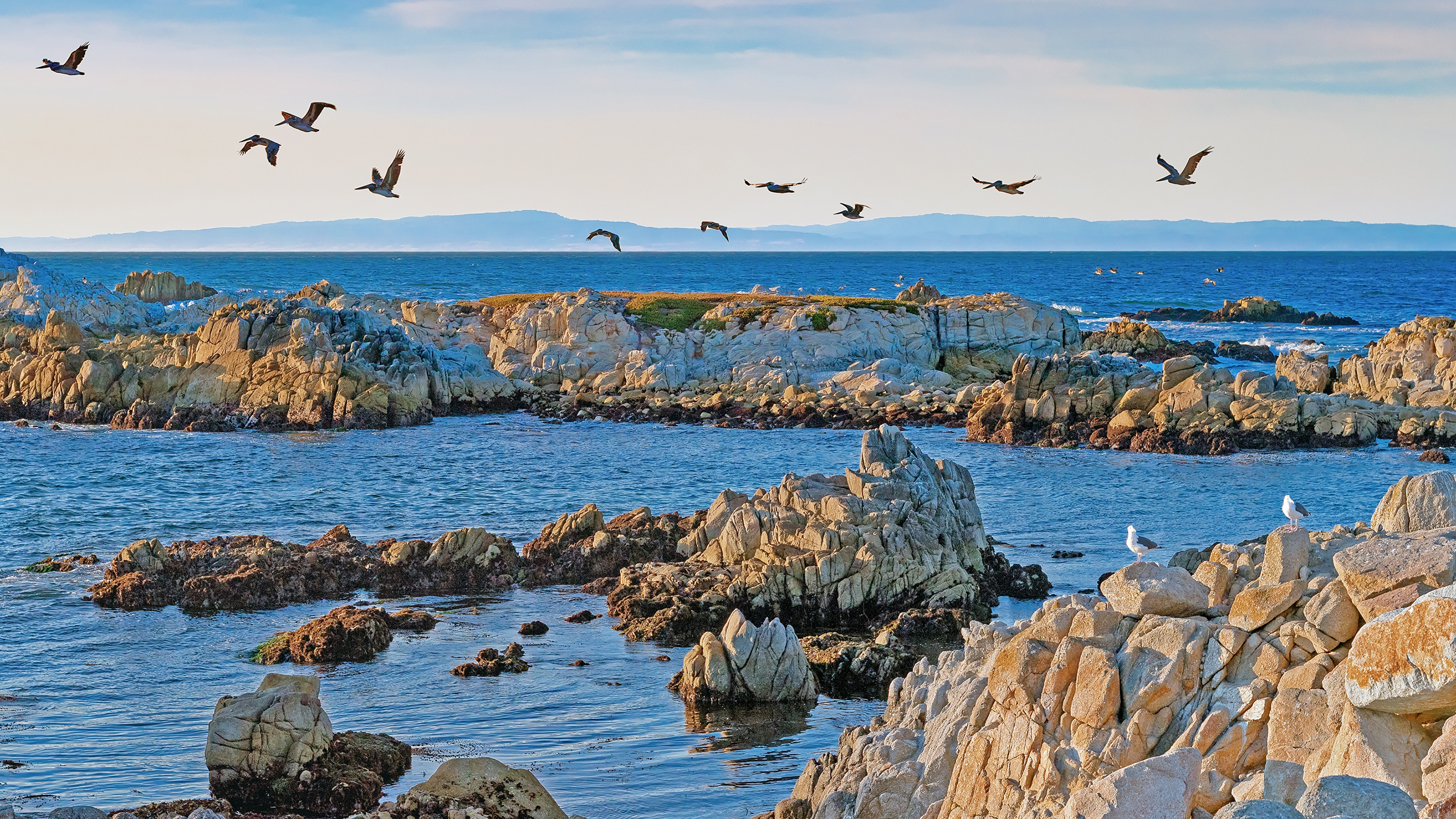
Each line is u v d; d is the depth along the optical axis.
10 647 39.09
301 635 38.88
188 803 25.56
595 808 26.98
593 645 40.38
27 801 26.80
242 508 62.66
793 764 29.95
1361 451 80.38
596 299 123.06
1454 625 12.91
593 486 69.94
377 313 119.38
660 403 100.50
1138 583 18.73
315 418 92.00
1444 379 92.75
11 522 58.50
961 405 96.50
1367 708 14.18
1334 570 17.62
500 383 105.56
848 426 93.25
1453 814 11.86
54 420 93.75
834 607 43.38
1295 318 182.50
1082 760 17.05
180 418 91.44
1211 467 75.25
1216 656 17.25
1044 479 71.56
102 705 33.97
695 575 45.19
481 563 48.06
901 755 20.89
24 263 133.00
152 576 45.38
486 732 32.19
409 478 72.00
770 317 118.31
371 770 27.64
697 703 34.59
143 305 123.25
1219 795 15.23
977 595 44.22
